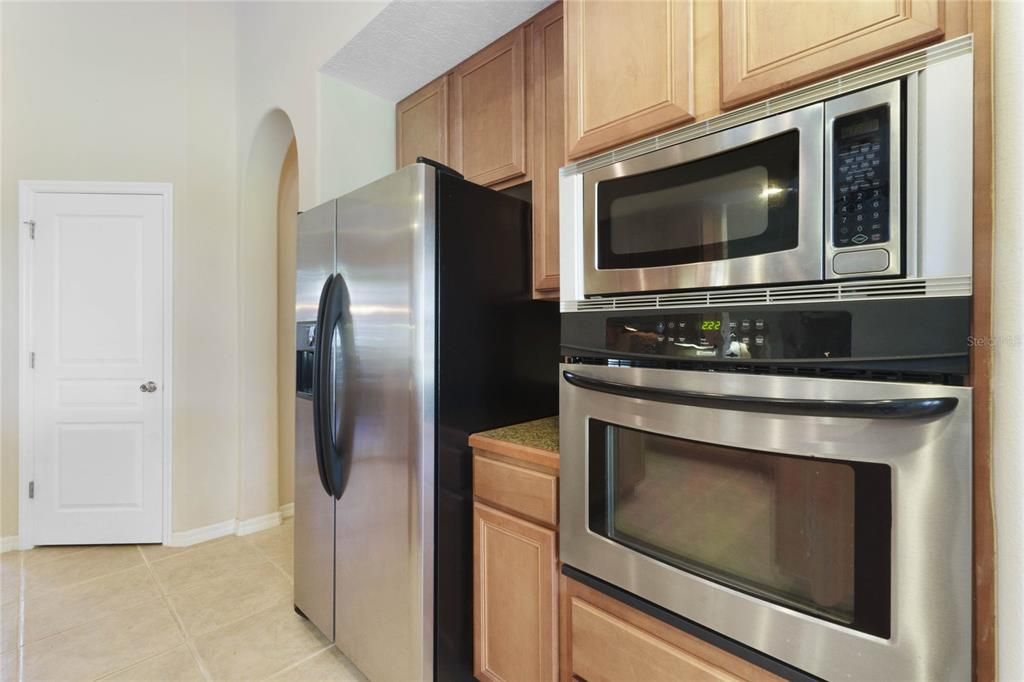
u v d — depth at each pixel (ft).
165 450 8.96
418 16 5.55
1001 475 1.72
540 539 4.00
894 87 2.20
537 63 5.46
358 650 5.21
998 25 1.76
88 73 8.84
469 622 4.81
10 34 8.51
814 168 2.44
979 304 2.00
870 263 2.26
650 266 3.16
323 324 5.24
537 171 5.45
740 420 2.68
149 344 8.95
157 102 8.98
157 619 6.58
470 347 4.84
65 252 8.76
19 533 8.68
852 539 2.35
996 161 1.78
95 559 8.37
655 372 3.11
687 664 2.98
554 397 5.78
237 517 9.50
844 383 2.36
